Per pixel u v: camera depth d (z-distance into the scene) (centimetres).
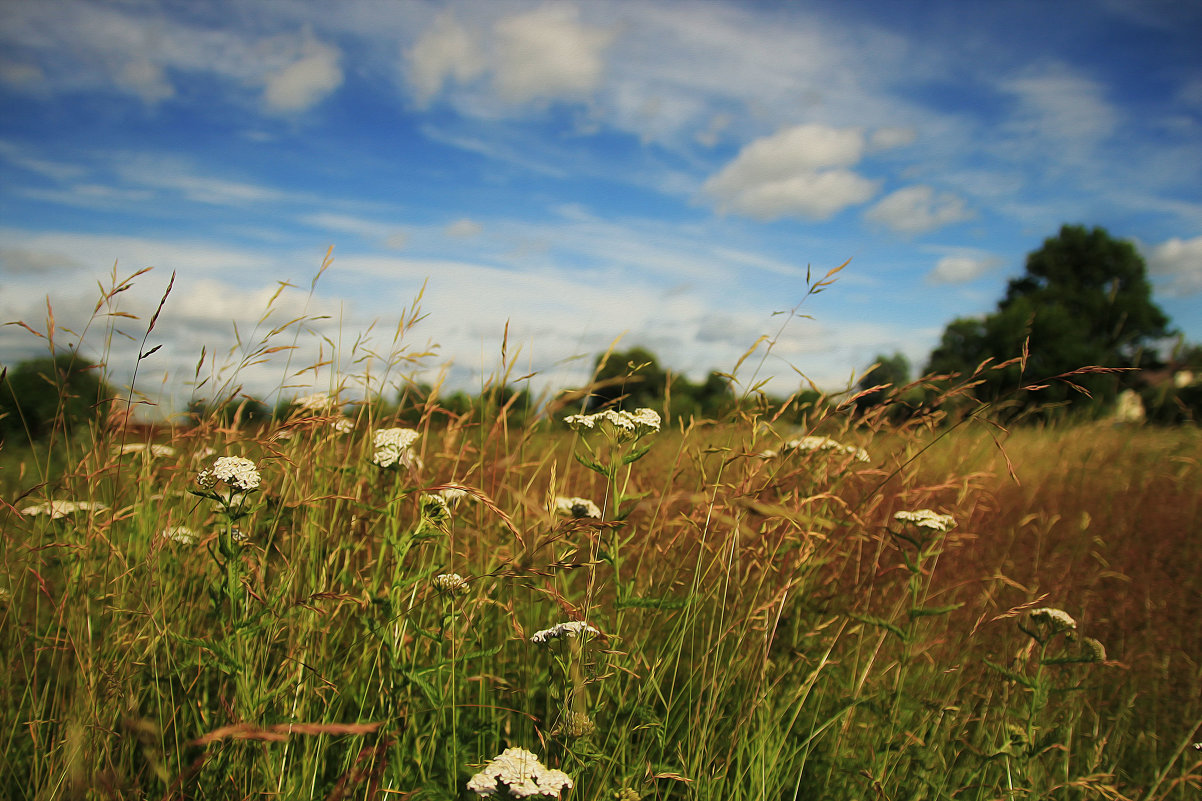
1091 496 478
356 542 241
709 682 228
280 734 139
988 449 416
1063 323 2795
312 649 208
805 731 231
